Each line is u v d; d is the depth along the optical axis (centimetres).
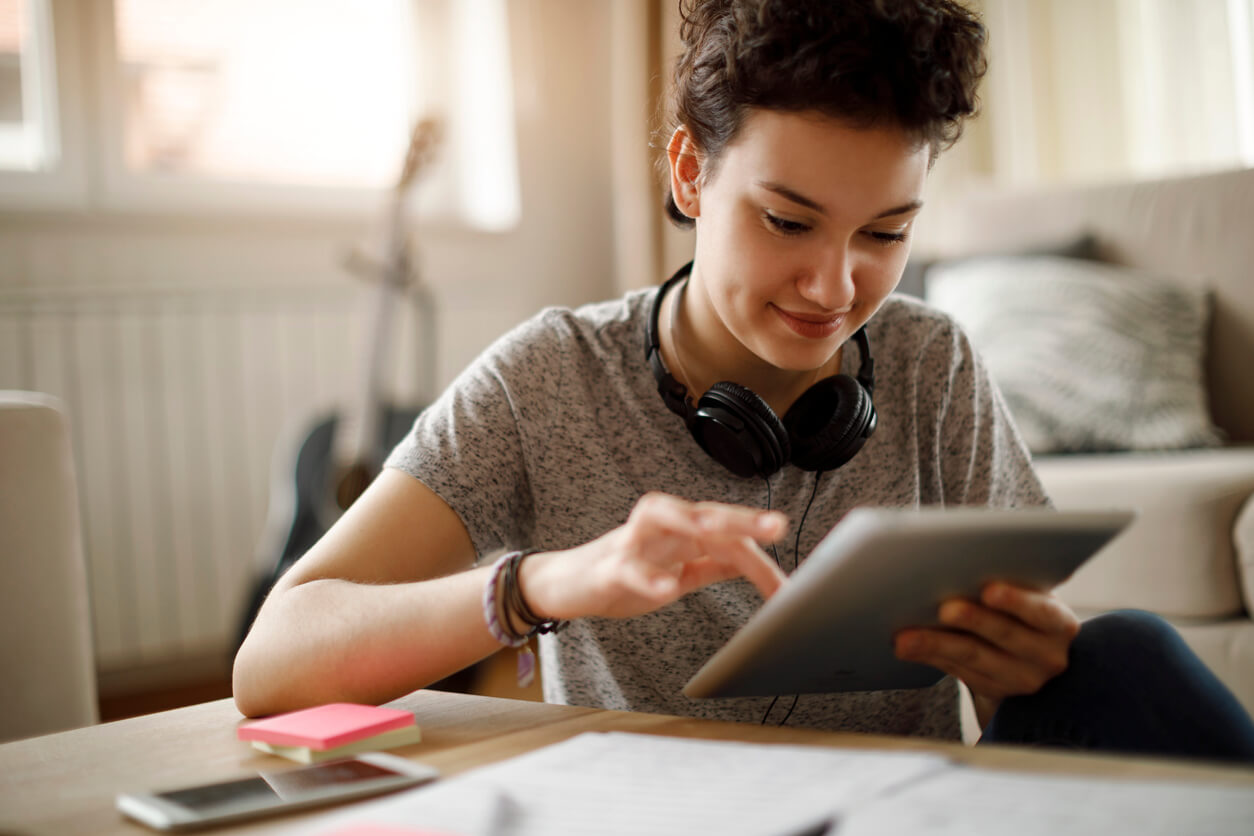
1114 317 208
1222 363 213
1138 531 162
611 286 333
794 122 74
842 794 43
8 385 239
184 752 63
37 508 121
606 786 47
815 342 81
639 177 305
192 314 260
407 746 62
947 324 102
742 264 80
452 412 90
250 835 48
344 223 283
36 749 65
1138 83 327
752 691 67
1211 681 71
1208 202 221
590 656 94
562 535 93
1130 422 197
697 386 95
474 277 307
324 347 277
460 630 67
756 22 75
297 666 70
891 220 78
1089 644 71
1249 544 152
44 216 244
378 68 307
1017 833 38
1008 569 59
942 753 53
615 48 307
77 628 123
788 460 87
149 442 255
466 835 42
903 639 65
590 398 95
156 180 274
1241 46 311
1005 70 346
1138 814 39
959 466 100
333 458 247
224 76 284
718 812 43
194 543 262
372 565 81
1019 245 242
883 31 73
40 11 259
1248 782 47
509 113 312
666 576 58
